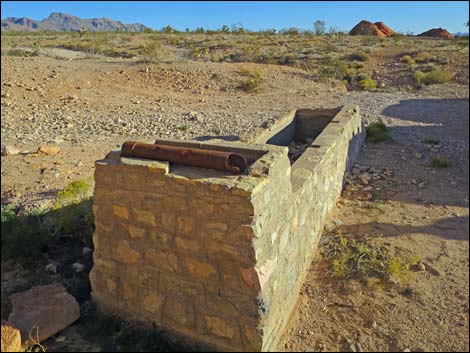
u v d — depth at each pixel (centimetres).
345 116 779
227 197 295
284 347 361
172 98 1459
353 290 430
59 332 358
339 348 361
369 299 417
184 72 1748
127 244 353
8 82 1392
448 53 2348
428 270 462
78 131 1021
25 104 1245
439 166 789
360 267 461
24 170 717
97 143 909
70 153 820
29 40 3488
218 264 315
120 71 1688
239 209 293
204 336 338
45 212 549
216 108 1340
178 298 341
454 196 662
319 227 522
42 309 366
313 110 906
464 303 409
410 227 557
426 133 1037
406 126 1102
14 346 322
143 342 345
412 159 838
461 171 774
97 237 367
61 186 649
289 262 379
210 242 313
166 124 1096
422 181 725
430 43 2895
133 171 329
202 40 3291
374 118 1188
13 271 453
